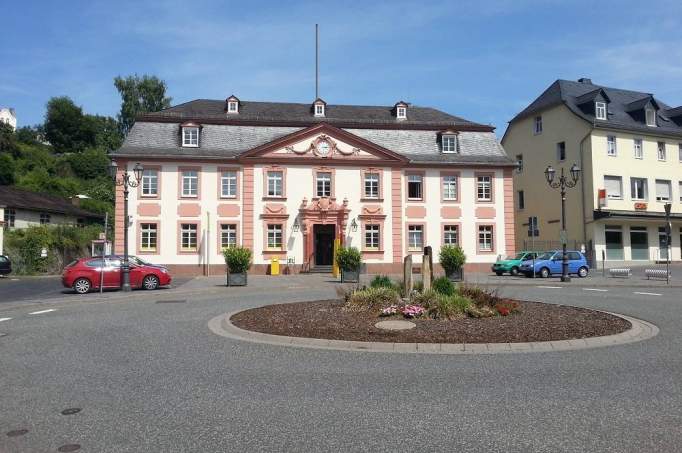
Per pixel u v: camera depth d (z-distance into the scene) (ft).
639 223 144.36
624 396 21.31
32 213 156.87
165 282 81.05
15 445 16.49
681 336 35.78
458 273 96.99
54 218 166.91
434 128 130.72
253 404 20.47
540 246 153.58
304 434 17.19
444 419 18.57
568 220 147.54
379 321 39.93
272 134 124.57
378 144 126.82
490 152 130.41
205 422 18.43
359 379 24.29
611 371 25.71
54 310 54.49
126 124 252.83
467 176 128.06
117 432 17.53
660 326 40.16
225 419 18.72
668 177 149.48
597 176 140.26
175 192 118.62
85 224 184.34
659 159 149.18
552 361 28.07
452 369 26.25
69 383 23.90
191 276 114.62
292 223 121.19
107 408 20.11
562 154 151.33
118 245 117.29
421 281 49.93
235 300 62.08
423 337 33.78
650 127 148.25
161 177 118.42
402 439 16.70
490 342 32.30
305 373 25.48
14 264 121.39
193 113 126.72
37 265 124.57
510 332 35.37
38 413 19.58
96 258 78.13
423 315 41.34
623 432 17.22
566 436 16.88
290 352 30.53
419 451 15.75
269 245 120.78
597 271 126.41
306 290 77.61
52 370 26.53
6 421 18.72
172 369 26.45
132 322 43.80
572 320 40.42
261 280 99.25
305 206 120.88
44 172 234.99
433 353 30.14
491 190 128.77
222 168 120.47
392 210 124.47
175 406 20.26
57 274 125.39
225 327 39.42
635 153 145.89
